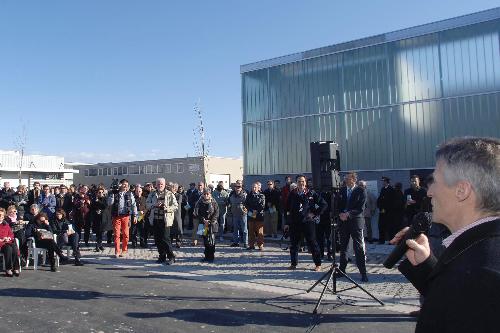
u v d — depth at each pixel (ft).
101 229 43.16
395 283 26.50
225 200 50.85
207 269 32.35
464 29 56.13
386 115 61.98
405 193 43.62
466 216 4.74
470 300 3.82
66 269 32.94
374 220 50.85
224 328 18.06
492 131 53.83
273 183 53.42
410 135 59.93
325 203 31.35
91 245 47.78
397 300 22.45
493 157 4.63
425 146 58.75
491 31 54.13
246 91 76.38
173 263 35.09
